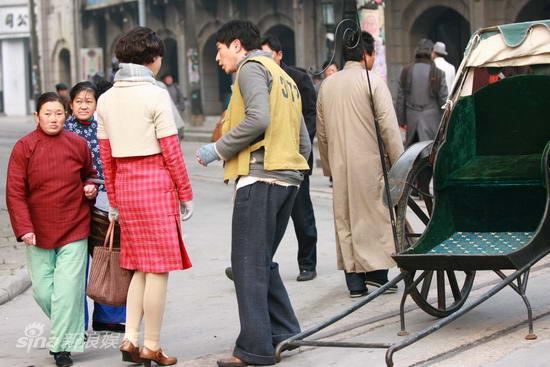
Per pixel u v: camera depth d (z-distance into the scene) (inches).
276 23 2839.6
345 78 625.9
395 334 532.1
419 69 1048.2
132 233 489.1
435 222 529.7
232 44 494.9
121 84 489.4
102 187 534.0
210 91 3243.1
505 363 456.1
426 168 580.7
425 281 542.9
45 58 4121.6
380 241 621.9
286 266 761.0
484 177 539.2
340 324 564.7
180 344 546.0
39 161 511.2
